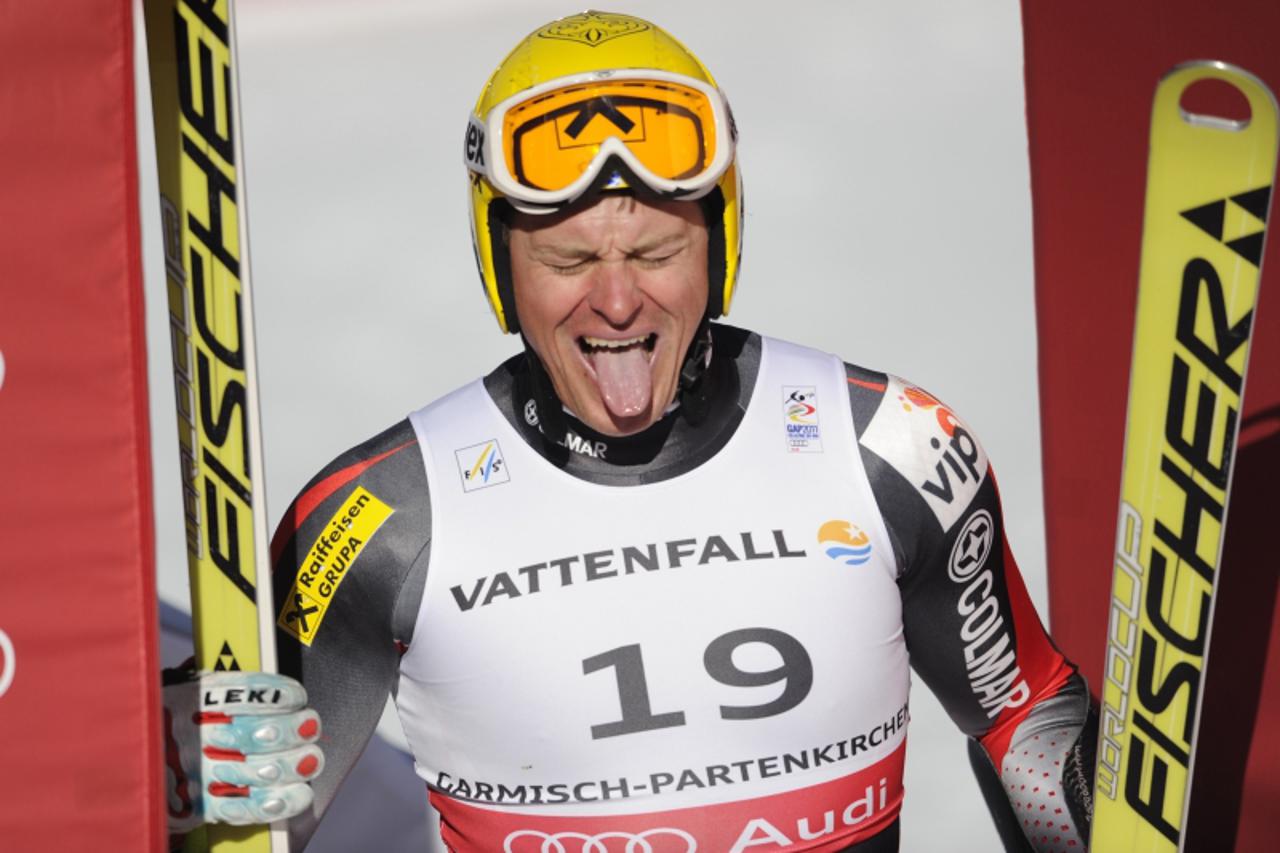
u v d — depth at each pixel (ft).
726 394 26.22
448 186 66.90
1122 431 49.16
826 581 25.57
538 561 25.41
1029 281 57.57
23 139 21.22
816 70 72.08
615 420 24.95
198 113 23.22
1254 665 36.32
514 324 26.08
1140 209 57.47
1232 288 23.31
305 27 80.94
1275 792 35.14
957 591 26.84
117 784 22.57
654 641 25.14
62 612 22.18
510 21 80.33
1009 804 28.94
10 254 21.40
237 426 23.86
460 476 25.94
